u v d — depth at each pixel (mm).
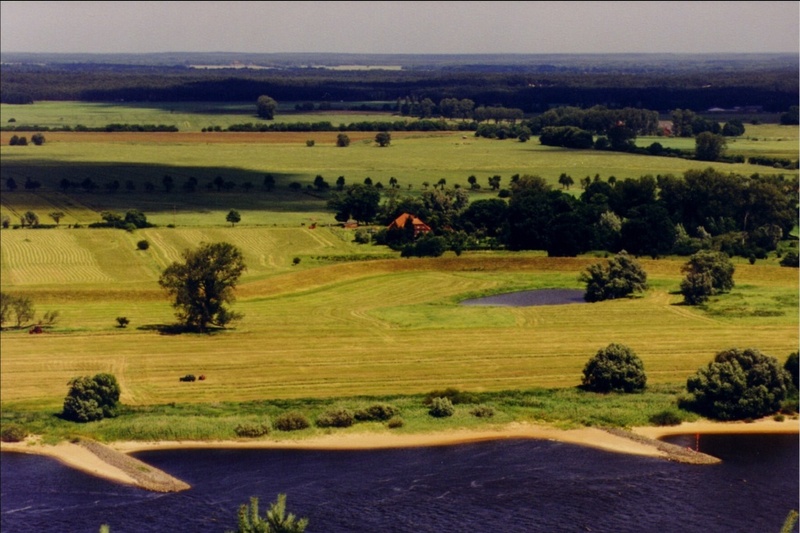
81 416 172125
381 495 145000
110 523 136250
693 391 176625
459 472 153000
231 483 149625
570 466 154875
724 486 147750
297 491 146375
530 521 136750
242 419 171000
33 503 142875
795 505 141500
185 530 134750
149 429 167125
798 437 166250
